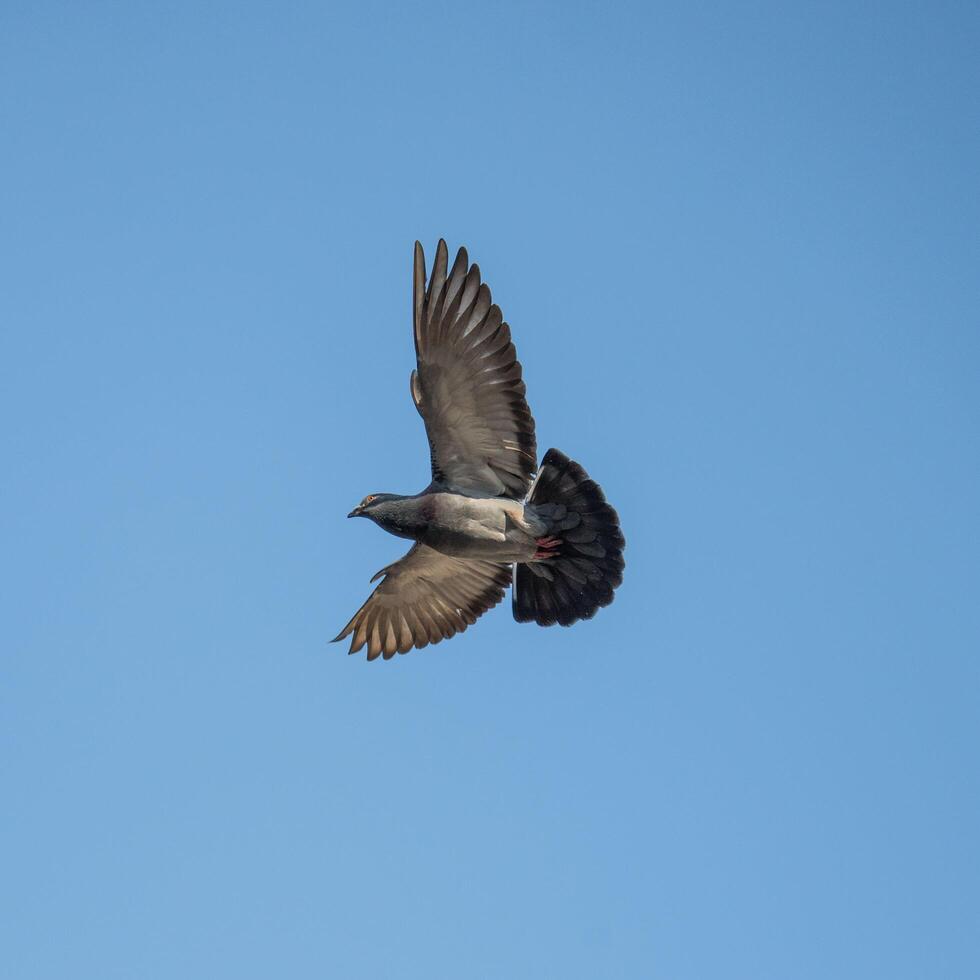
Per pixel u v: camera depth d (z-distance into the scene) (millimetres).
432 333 15523
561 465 16203
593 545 16312
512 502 16297
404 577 18453
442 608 18875
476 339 15609
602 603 16328
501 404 15969
